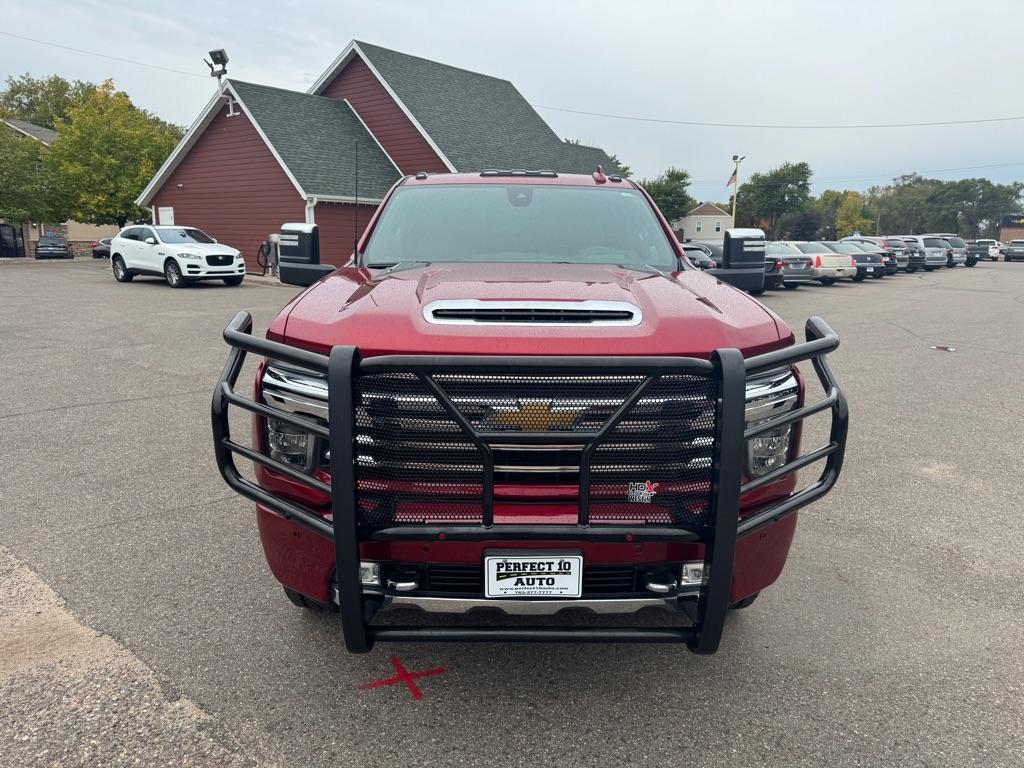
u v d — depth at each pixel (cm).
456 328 244
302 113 2602
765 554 271
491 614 316
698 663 307
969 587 377
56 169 3566
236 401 253
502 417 232
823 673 301
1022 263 5569
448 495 236
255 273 2555
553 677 296
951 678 298
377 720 267
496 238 383
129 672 292
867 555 413
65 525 432
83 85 7531
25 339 1112
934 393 830
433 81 2941
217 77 2497
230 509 460
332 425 224
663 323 251
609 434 226
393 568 247
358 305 267
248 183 2528
